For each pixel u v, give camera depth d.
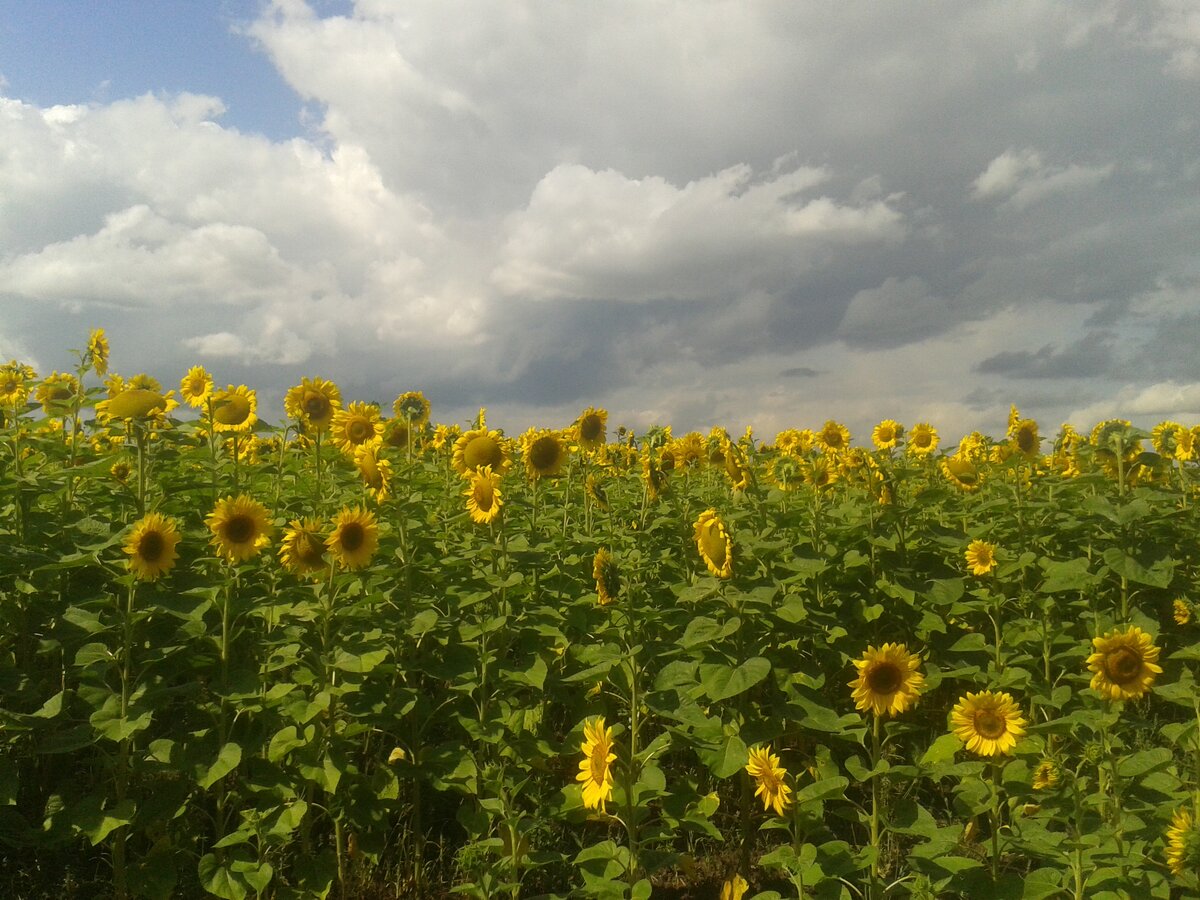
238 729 2.70
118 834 2.43
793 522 3.58
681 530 3.40
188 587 2.62
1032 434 4.37
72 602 2.71
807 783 2.90
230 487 3.31
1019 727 2.24
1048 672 3.10
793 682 2.81
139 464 2.84
